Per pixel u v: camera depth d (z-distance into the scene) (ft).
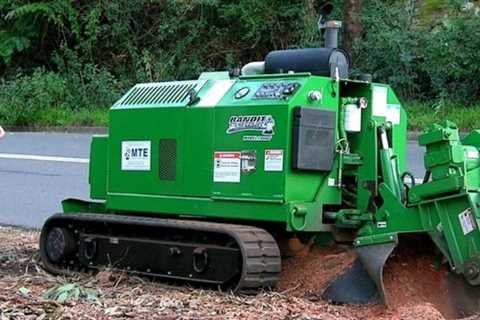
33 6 87.61
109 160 28.19
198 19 84.12
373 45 68.95
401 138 25.85
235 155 24.80
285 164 23.77
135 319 20.89
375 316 22.07
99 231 28.25
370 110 25.03
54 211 41.73
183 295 24.04
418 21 72.33
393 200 23.85
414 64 67.87
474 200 22.04
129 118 27.61
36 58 91.09
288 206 23.77
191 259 25.09
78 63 85.40
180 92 26.76
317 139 24.11
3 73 90.17
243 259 23.45
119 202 27.76
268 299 23.31
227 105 25.09
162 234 26.45
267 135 24.14
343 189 25.04
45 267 28.89
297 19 79.87
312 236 25.44
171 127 26.35
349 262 24.30
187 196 25.94
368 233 24.38
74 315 21.11
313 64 25.34
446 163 22.44
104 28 85.81
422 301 22.79
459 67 64.59
